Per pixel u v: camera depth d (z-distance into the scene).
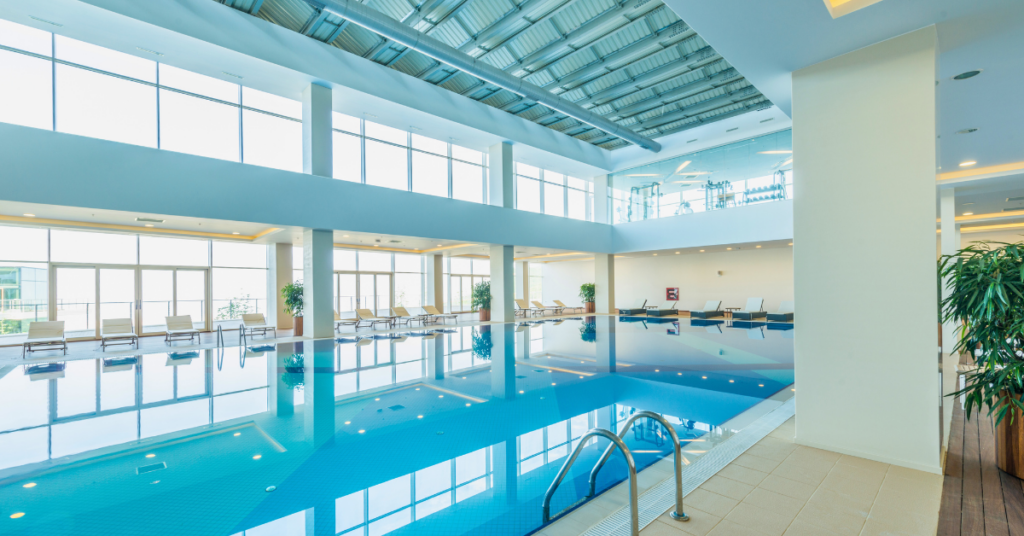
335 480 3.19
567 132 15.30
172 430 4.23
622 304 19.86
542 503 2.82
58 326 9.36
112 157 7.66
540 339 10.70
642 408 4.88
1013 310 2.81
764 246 14.88
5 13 7.05
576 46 9.62
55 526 2.60
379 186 11.12
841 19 3.10
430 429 4.26
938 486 2.80
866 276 3.34
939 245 3.19
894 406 3.20
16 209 7.65
